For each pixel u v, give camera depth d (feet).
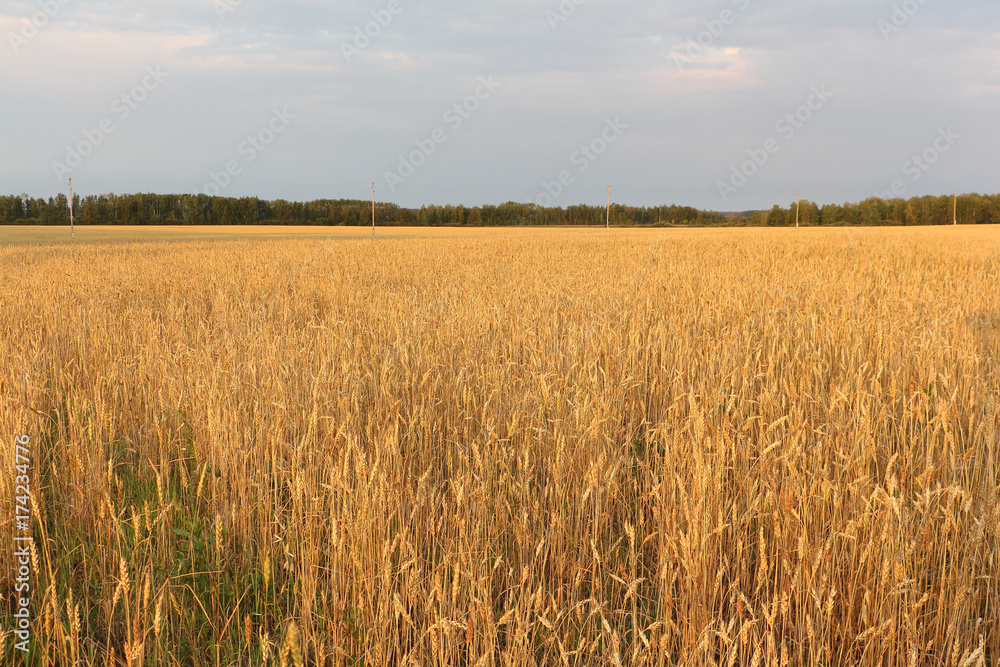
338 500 11.43
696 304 29.55
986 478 11.39
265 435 14.33
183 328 27.25
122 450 15.43
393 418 14.79
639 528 12.44
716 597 10.45
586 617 10.36
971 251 64.54
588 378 16.66
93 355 21.24
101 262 68.80
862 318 24.57
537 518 12.42
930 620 9.68
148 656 9.55
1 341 21.25
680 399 15.72
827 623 9.25
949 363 18.92
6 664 9.18
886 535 9.57
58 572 11.15
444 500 11.85
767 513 11.05
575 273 46.03
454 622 8.59
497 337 23.73
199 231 254.06
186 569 11.16
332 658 9.37
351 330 24.61
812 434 13.62
